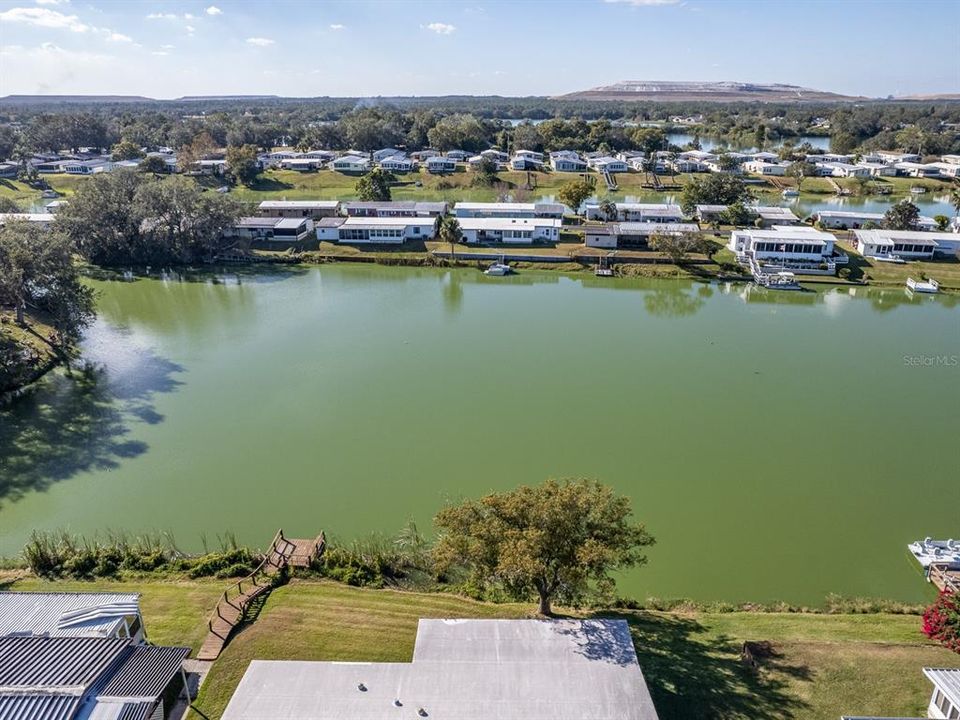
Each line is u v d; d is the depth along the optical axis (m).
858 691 27.19
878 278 93.12
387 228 105.94
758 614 33.28
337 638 30.30
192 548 39.62
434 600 33.78
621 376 64.19
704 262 98.31
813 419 55.94
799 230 103.06
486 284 94.19
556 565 28.86
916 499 44.56
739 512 42.91
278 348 70.50
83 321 68.19
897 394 60.91
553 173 174.25
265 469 48.00
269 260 102.12
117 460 49.06
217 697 26.83
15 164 175.38
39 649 24.86
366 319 79.62
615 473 47.41
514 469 47.91
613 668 24.66
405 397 59.38
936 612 29.58
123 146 189.00
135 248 99.69
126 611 28.20
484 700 23.12
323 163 181.38
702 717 25.81
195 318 79.44
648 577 36.88
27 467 47.94
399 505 43.75
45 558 36.06
